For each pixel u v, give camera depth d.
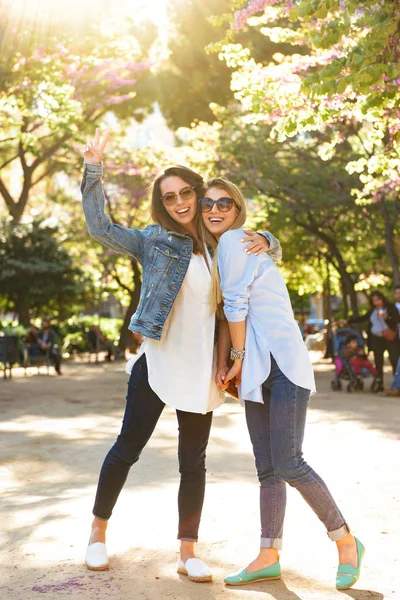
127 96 22.69
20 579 3.87
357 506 5.30
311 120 8.77
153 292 4.02
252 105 9.71
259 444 3.92
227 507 5.32
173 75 24.45
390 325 14.83
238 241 3.89
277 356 3.79
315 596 3.61
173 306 4.04
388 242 19.83
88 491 5.99
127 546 4.41
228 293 3.86
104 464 4.14
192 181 4.12
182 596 3.62
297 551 4.29
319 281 36.94
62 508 5.34
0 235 31.64
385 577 3.85
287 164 21.38
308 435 8.97
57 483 6.43
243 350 3.87
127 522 4.93
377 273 32.09
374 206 21.48
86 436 9.23
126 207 32.66
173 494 5.79
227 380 3.93
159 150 26.48
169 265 4.02
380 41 6.73
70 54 17.12
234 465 7.09
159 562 4.14
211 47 10.16
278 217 23.28
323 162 20.91
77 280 32.59
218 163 20.59
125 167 26.89
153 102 30.05
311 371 3.86
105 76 20.80
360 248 30.69
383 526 4.76
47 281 31.64
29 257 31.83
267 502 3.88
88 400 13.98
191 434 4.07
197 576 3.83
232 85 9.91
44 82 15.23
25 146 16.16
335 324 16.27
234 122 20.56
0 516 5.16
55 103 15.13
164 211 4.13
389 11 6.81
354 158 19.94
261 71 9.97
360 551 3.80
